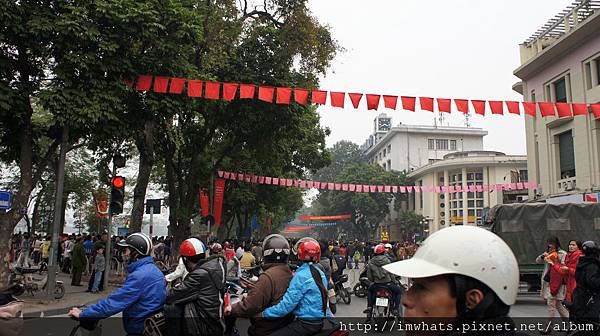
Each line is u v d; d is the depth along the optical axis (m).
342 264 13.15
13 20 9.77
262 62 17.41
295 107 17.34
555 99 24.69
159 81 11.96
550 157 25.05
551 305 8.27
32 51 10.16
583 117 22.52
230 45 16.62
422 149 69.25
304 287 3.94
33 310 9.94
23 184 11.00
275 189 30.78
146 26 11.52
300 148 28.77
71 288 14.79
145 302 3.96
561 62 23.88
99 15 10.84
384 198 60.72
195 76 13.03
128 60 11.34
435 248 1.55
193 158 19.11
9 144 12.02
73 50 10.56
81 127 10.98
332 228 82.69
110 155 16.20
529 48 27.28
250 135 18.83
